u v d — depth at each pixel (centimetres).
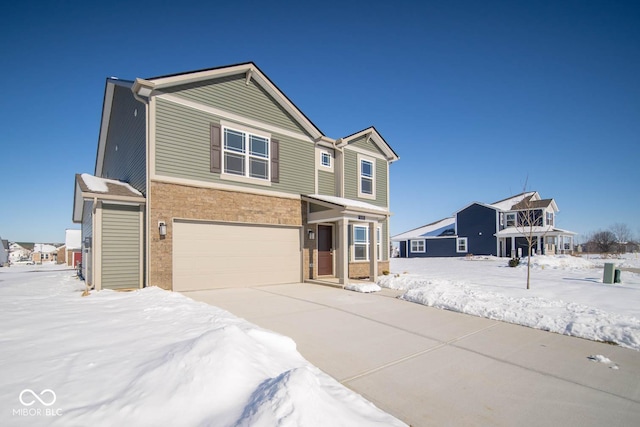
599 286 1178
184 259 923
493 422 299
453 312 727
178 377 258
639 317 678
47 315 498
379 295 933
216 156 995
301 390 237
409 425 290
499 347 503
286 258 1165
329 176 1357
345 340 520
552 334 573
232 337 319
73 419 213
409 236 4022
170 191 896
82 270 1524
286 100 1166
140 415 221
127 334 395
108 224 833
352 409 278
